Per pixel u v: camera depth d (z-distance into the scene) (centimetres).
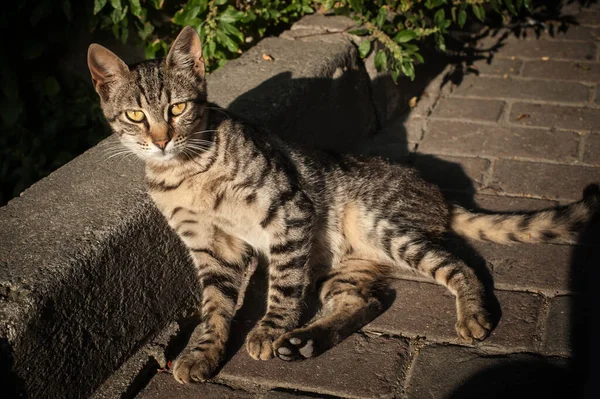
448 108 174
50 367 121
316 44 164
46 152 182
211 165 131
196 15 164
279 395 125
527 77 181
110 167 137
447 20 174
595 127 164
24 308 118
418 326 132
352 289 136
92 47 130
